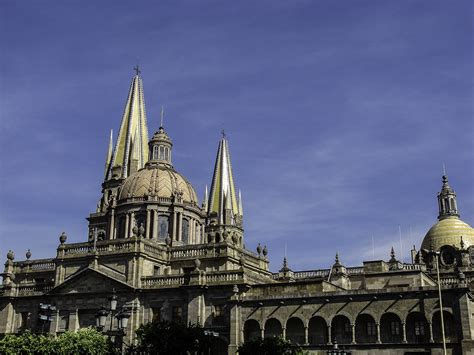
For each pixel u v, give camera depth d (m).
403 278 75.88
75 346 58.22
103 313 46.62
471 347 56.97
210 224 109.88
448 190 103.56
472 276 81.25
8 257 84.81
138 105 113.50
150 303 72.69
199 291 70.06
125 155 108.44
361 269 81.81
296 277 87.81
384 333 62.00
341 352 53.47
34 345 57.28
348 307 63.56
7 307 79.81
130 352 64.38
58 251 79.44
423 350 59.47
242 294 68.81
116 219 89.12
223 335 67.81
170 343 61.75
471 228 99.75
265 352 58.75
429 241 98.69
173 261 78.00
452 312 59.09
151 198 87.12
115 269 75.06
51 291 77.25
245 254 82.38
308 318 64.75
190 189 92.44
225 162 115.19
